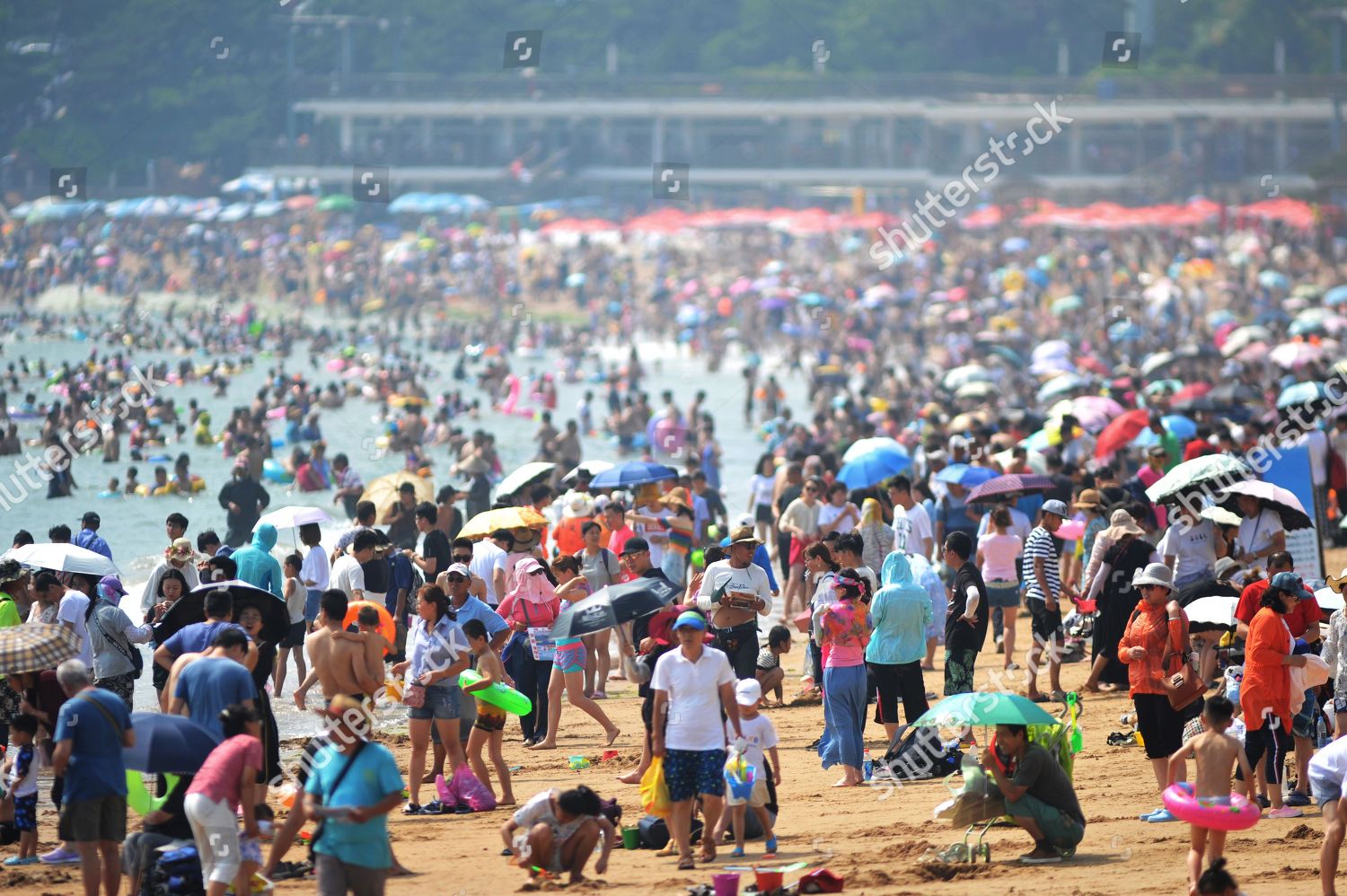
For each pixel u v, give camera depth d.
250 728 27.25
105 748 28.39
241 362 176.12
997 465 63.97
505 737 46.12
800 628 49.59
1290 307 181.00
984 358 150.88
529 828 29.78
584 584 44.41
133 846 28.19
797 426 98.19
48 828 36.31
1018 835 32.25
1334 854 26.86
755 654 40.50
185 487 94.62
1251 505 45.66
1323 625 37.50
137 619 62.53
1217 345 161.12
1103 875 28.80
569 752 43.22
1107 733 42.03
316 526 50.59
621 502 59.62
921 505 53.94
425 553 49.84
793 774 39.12
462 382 173.50
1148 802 35.09
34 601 43.16
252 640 33.94
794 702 48.97
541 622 44.19
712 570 40.78
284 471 99.69
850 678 37.31
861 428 96.94
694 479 64.25
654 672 33.34
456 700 36.56
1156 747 34.31
